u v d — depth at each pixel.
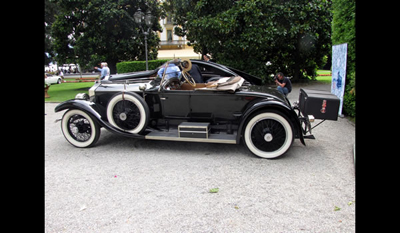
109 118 4.55
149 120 4.71
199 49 15.38
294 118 3.82
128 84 5.02
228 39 10.57
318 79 16.55
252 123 3.96
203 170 3.67
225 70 6.74
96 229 2.42
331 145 4.62
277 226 2.40
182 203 2.82
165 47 33.88
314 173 3.49
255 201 2.83
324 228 2.36
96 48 14.35
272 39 10.24
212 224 2.45
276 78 7.09
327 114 3.98
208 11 11.16
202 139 4.15
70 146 4.89
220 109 4.30
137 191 3.11
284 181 3.28
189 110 4.43
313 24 11.49
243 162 3.93
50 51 29.22
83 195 3.04
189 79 5.23
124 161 4.09
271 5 10.60
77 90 14.66
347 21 6.33
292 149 4.46
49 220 2.56
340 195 2.91
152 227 2.42
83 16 13.87
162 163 3.97
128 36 14.70
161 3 16.77
